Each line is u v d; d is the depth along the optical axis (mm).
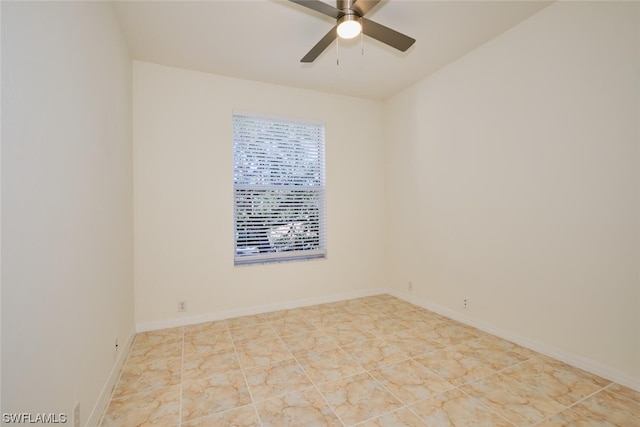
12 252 838
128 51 2559
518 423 1496
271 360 2178
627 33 1762
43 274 998
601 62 1875
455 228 2963
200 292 2982
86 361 1382
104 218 1714
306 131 3592
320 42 2070
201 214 2996
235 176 3199
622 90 1787
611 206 1843
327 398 1720
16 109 872
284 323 2928
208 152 3037
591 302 1943
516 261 2400
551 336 2168
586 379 1875
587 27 1938
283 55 2762
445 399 1698
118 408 1638
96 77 1605
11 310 828
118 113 2127
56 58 1132
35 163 970
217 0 2025
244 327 2828
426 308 3338
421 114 3357
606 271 1869
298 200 3541
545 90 2180
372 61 2916
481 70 2662
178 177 2910
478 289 2730
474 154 2744
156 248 2818
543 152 2199
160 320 2818
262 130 3348
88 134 1462
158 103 2854
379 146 3965
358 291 3814
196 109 3002
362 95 3770
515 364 2078
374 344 2432
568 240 2061
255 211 3297
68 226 1204
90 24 1516
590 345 1950
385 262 3979
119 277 2070
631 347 1767
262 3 2070
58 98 1143
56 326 1080
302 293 3479
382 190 3975
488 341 2461
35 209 961
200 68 2967
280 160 3432
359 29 1861
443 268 3117
